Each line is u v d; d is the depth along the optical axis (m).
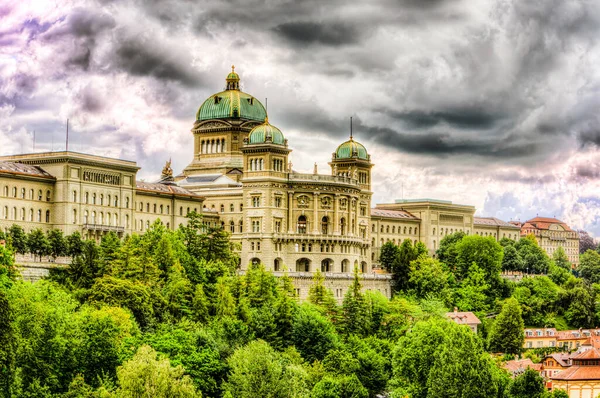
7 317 147.25
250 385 179.62
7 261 184.62
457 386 192.38
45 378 162.62
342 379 195.25
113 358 173.00
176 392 156.88
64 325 173.38
